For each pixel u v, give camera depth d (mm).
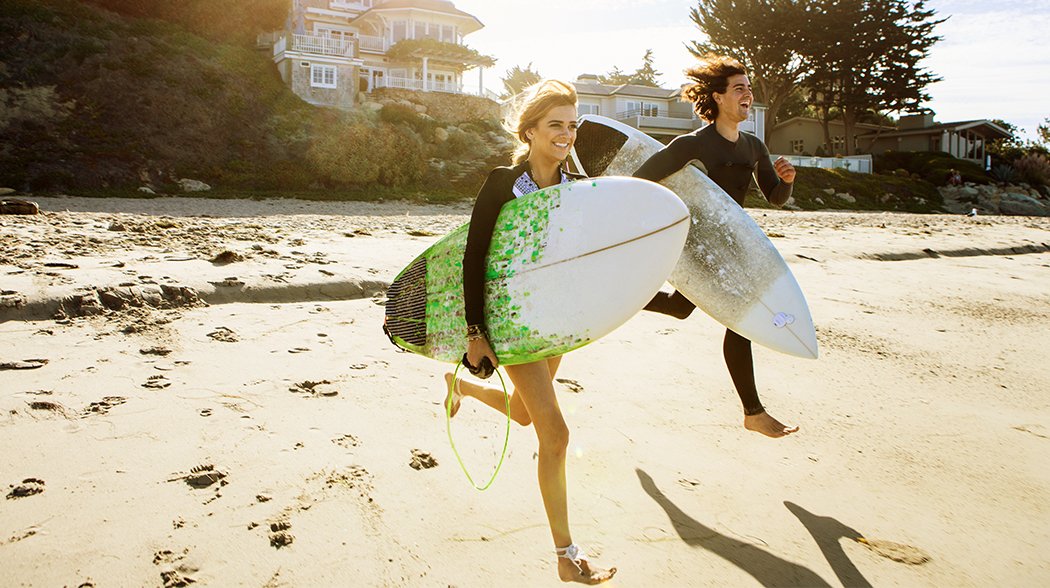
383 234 10562
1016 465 3225
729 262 3234
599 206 2281
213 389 3588
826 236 12641
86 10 27812
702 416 3701
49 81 24094
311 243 8766
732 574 2275
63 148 22031
